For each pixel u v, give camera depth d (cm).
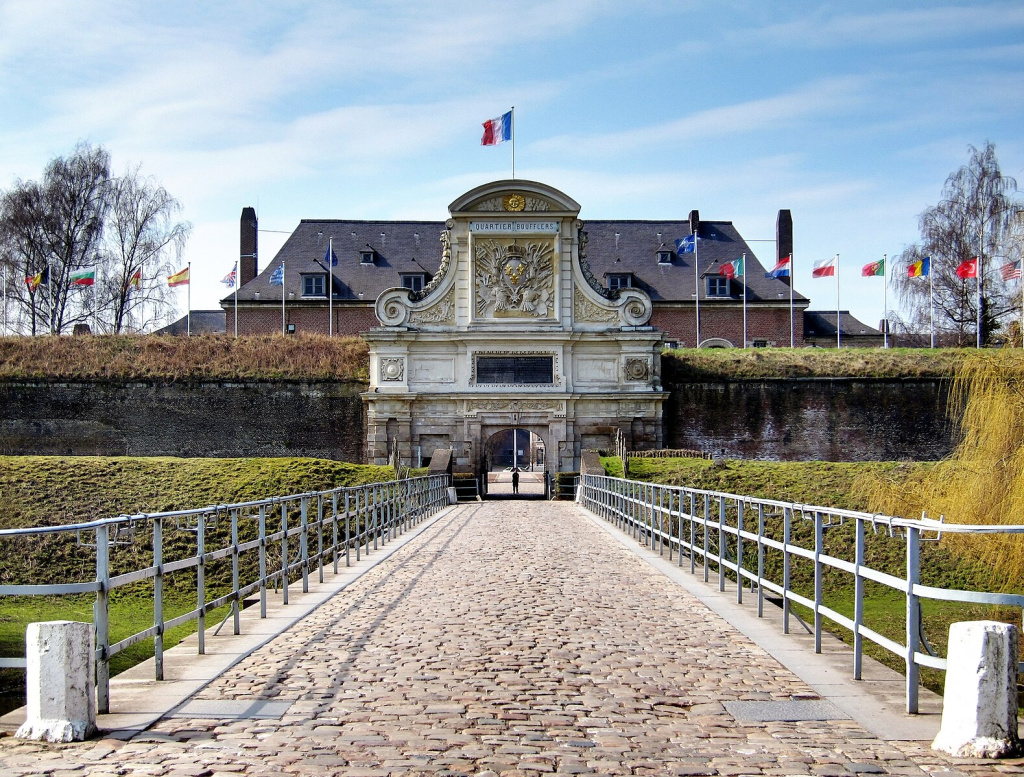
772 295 6262
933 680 1403
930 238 6056
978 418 1828
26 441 4634
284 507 1529
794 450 4694
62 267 6150
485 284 4550
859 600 980
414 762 710
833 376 4722
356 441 4647
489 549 2189
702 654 1088
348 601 1484
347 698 891
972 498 1742
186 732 782
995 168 5997
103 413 4647
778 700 892
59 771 681
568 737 775
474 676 976
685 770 697
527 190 4516
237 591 1224
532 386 4534
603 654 1084
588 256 6438
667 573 1769
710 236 6562
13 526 2922
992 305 5875
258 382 4662
